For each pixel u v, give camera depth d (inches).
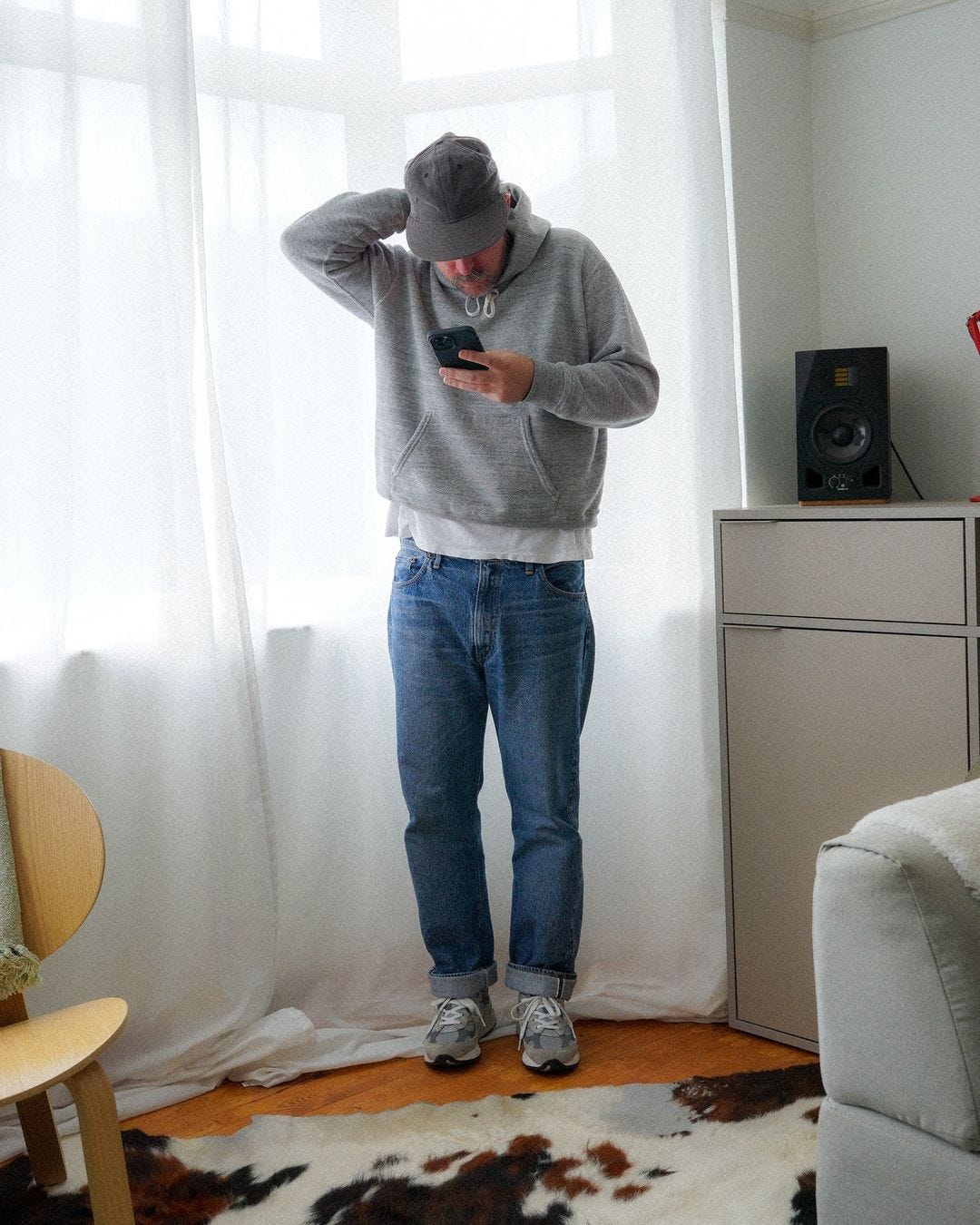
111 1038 56.6
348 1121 78.4
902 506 82.2
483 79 92.0
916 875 45.2
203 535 84.2
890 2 100.0
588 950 97.8
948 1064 44.4
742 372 102.5
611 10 93.2
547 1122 77.2
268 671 89.7
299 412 90.0
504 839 96.9
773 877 88.7
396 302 82.4
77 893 64.3
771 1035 89.7
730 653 89.7
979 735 77.7
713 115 95.4
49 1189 72.1
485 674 84.5
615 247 94.5
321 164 89.0
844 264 106.3
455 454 80.8
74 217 79.1
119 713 83.2
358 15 89.0
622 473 95.8
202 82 84.9
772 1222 65.4
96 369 81.7
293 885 91.5
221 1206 69.3
